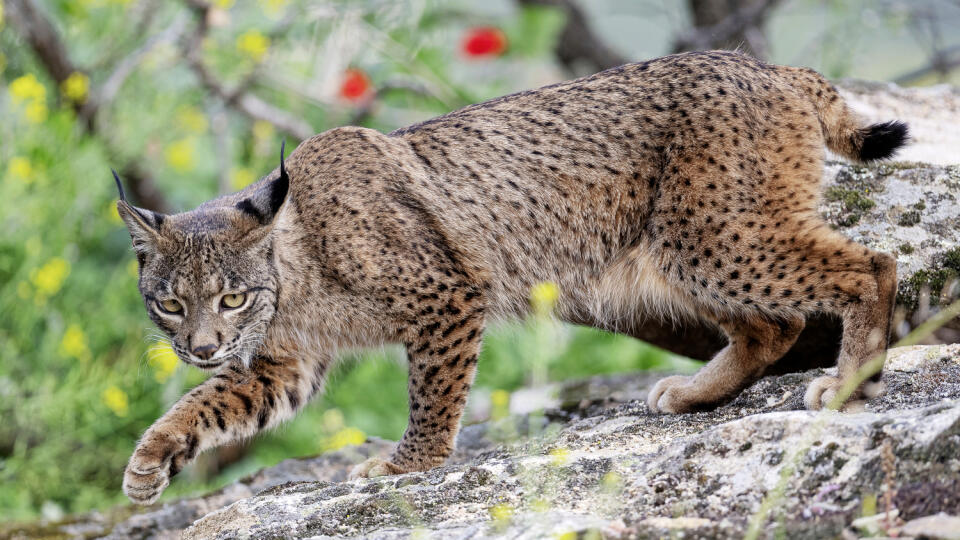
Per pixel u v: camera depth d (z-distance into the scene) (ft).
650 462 22.33
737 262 28.37
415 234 29.89
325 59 54.85
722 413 28.30
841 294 27.50
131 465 27.71
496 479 23.54
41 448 43.45
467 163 30.71
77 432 44.04
